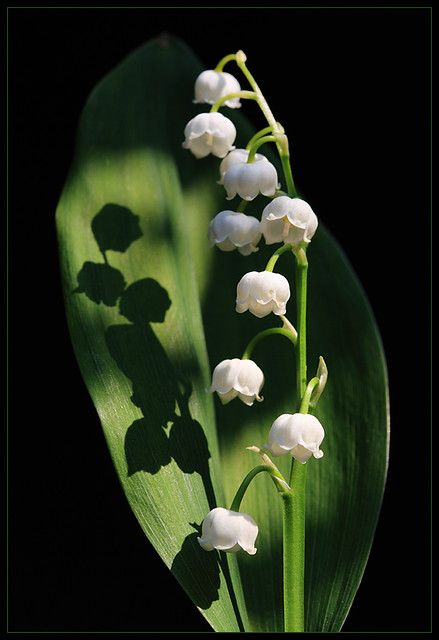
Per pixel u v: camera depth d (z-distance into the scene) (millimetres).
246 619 332
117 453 329
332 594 333
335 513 339
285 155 326
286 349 354
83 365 336
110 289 347
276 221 319
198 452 340
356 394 347
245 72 334
